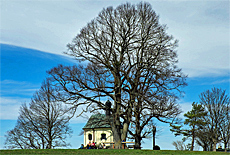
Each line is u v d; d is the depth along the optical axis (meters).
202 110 63.75
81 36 38.62
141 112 35.38
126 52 37.94
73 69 36.97
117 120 37.75
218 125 53.41
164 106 35.53
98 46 38.50
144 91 36.12
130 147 38.53
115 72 37.72
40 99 51.56
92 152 23.97
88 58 38.69
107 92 37.25
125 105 37.75
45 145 51.25
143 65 37.41
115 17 38.34
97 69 36.94
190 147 65.50
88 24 39.06
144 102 35.09
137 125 37.09
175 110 36.84
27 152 22.89
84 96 36.81
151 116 36.88
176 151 27.16
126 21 37.91
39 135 51.31
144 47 37.94
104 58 37.94
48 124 51.09
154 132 38.78
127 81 37.19
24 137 52.34
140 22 38.22
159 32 38.06
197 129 59.97
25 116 52.22
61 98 36.97
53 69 36.78
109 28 38.34
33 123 51.88
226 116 53.38
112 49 38.09
